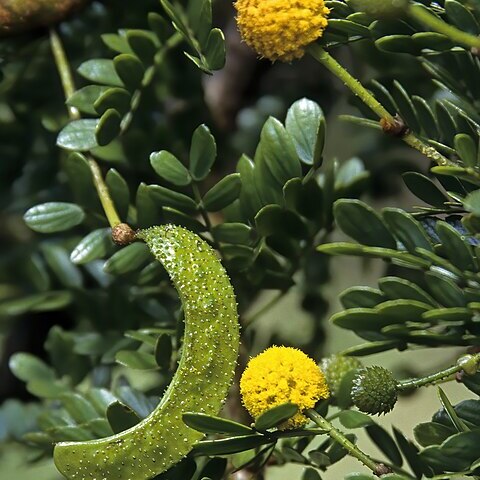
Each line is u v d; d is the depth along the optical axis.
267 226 0.35
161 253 0.32
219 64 0.34
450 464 0.32
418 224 0.33
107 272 0.35
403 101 0.34
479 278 0.32
